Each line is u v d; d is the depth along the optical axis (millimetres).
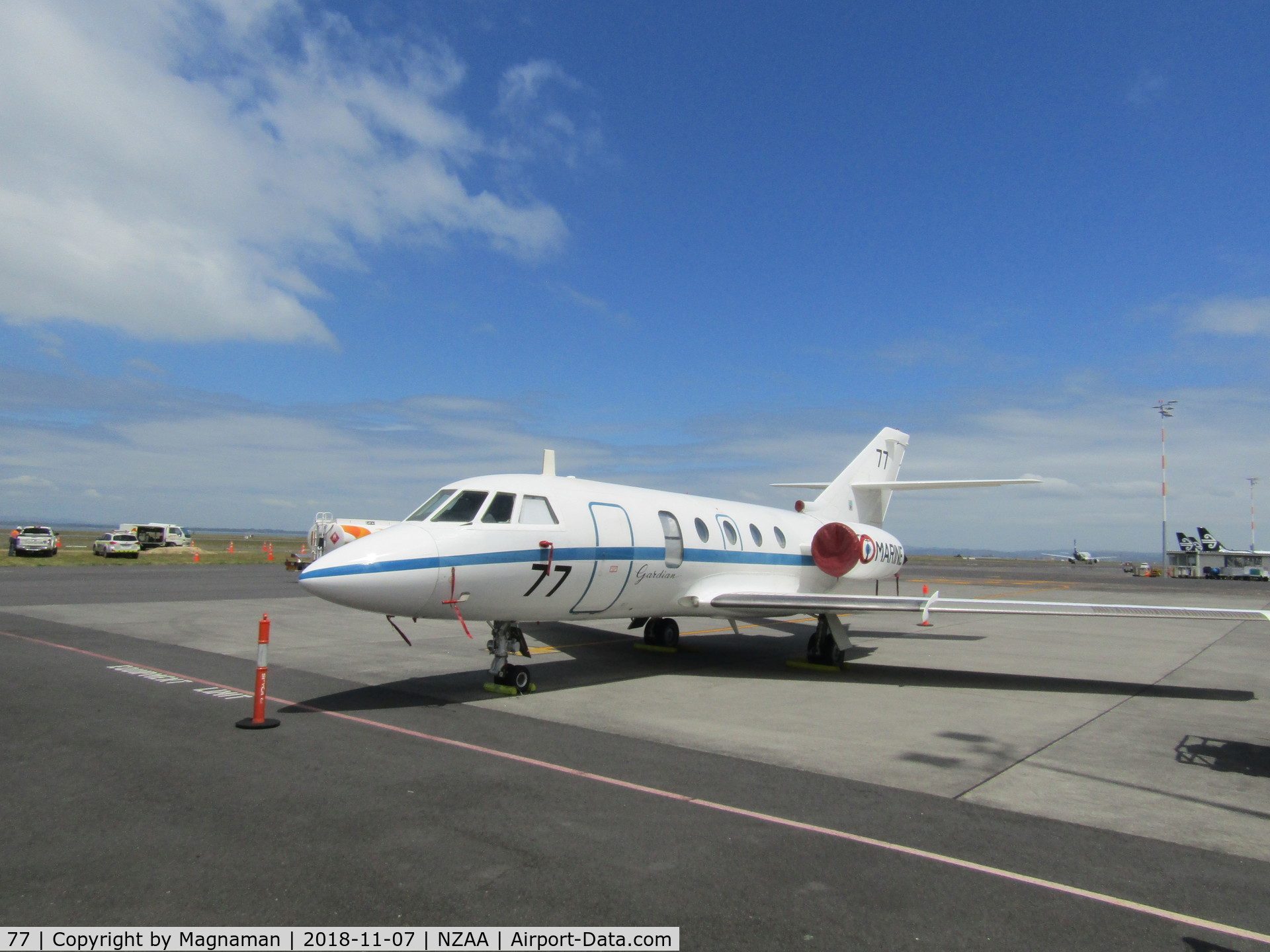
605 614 11039
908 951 3564
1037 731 8242
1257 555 63844
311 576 7934
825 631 12508
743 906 3957
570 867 4375
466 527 9125
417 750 6762
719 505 13508
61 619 15562
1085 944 3678
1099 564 103688
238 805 5262
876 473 18344
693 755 6895
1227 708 9695
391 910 3830
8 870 4203
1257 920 3979
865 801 5730
